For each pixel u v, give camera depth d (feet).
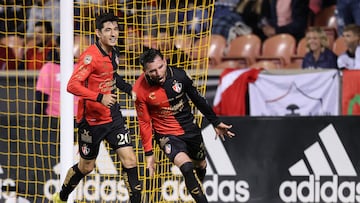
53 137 88.43
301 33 126.41
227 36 126.21
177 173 86.63
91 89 64.59
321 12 126.41
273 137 90.48
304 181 90.38
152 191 85.25
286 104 100.01
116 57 65.77
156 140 69.92
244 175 90.33
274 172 90.43
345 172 90.38
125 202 87.30
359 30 115.75
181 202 87.04
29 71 97.09
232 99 100.37
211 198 90.43
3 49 111.75
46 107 92.17
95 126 65.92
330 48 119.96
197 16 108.88
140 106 67.77
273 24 127.13
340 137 90.43
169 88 66.95
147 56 64.90
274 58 123.13
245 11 127.44
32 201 87.97
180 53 87.25
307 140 90.38
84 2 92.12
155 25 98.37
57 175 87.97
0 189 87.76
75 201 85.40
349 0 124.16
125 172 66.28
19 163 88.07
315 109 99.96
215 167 90.43
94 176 87.15
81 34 82.02
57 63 93.91
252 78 100.22
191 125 69.46
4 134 88.28
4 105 92.12
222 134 71.05
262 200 90.27
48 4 114.11
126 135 66.44
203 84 90.84
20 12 114.11
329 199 90.48
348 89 99.60
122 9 88.43
